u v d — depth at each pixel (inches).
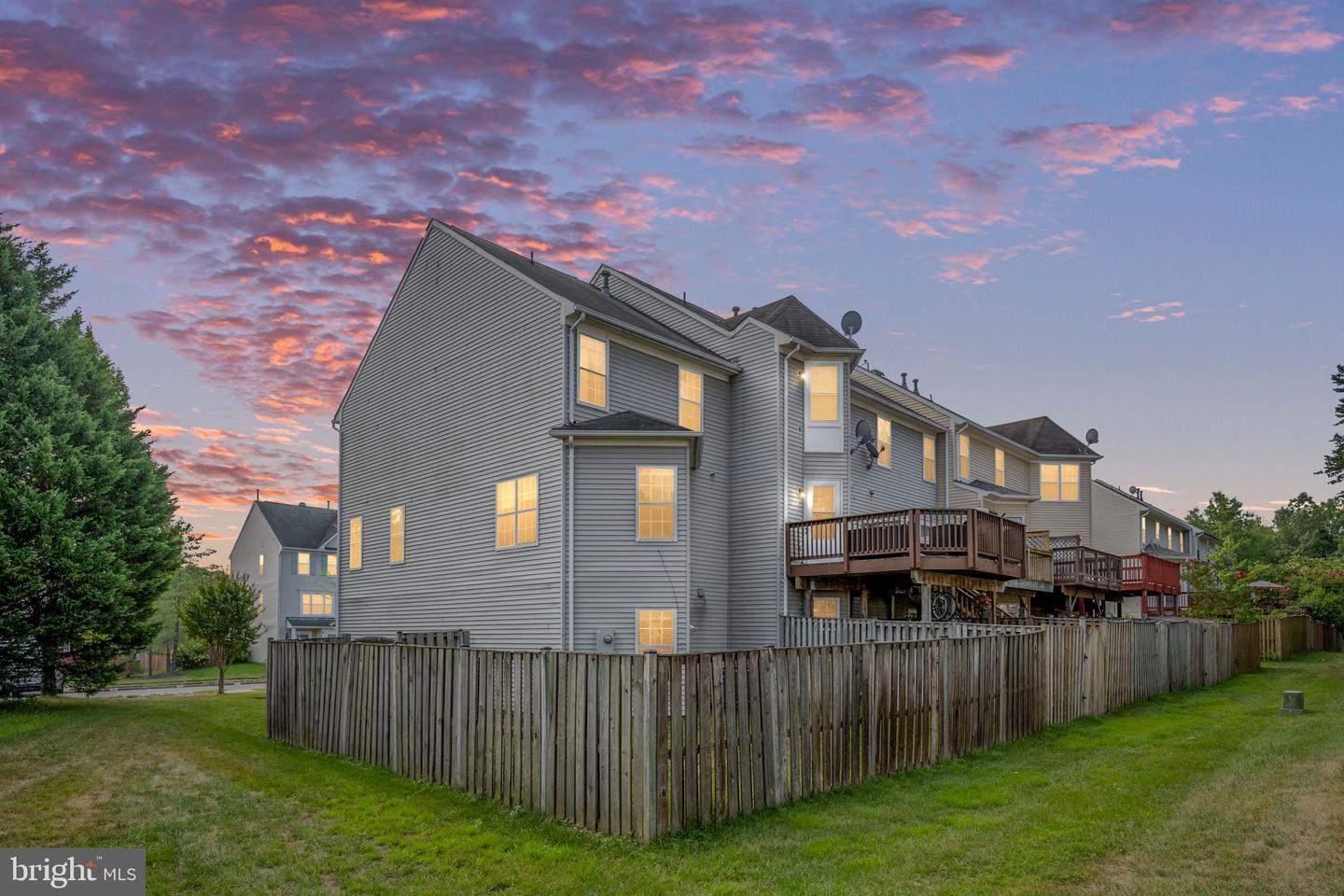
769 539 866.8
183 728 572.7
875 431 1024.9
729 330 933.8
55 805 353.4
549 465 767.1
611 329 791.7
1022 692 514.0
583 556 749.9
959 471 1258.0
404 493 955.3
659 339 827.4
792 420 901.8
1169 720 578.6
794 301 1011.3
